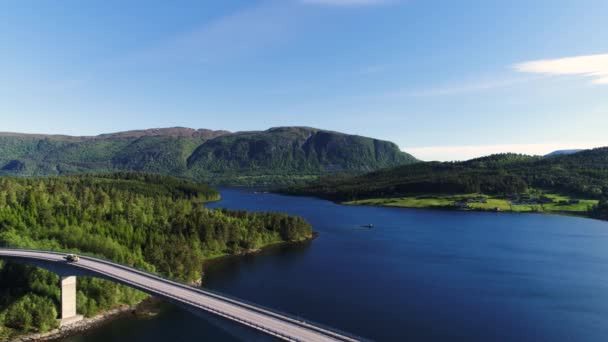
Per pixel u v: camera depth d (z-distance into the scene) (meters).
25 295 94.94
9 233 121.19
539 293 117.69
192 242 154.75
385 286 123.56
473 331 90.06
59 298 97.19
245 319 60.91
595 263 154.88
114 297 102.38
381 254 171.62
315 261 158.00
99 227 136.25
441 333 88.62
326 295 114.19
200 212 181.62
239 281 128.50
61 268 94.06
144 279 84.31
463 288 122.19
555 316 99.56
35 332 87.94
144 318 97.75
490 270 143.88
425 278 133.12
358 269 145.12
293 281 128.62
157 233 144.38
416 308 104.19
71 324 92.94
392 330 89.75
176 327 92.19
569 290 120.75
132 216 158.38
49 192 191.88
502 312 102.00
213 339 85.50
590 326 93.56
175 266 125.44
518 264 153.38
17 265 104.12
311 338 54.34
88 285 101.81
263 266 149.38
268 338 56.44
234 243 175.38
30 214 137.88
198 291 76.06
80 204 162.25
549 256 167.88
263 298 110.94
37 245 117.25
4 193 158.88
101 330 90.50
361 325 92.31
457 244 194.75
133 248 131.00
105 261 100.31
